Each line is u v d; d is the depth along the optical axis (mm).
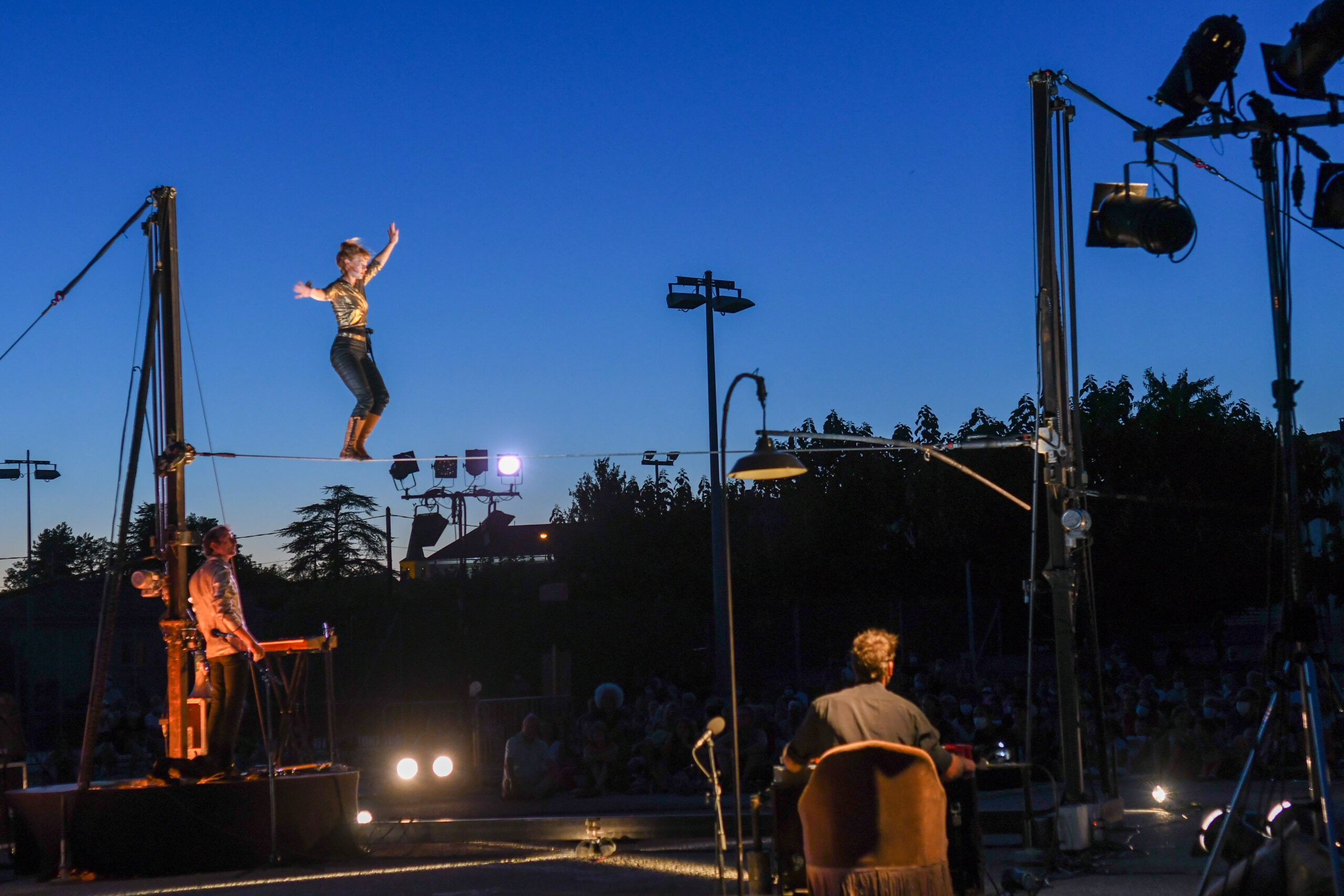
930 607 25094
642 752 14961
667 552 36250
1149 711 16875
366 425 10359
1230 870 6535
